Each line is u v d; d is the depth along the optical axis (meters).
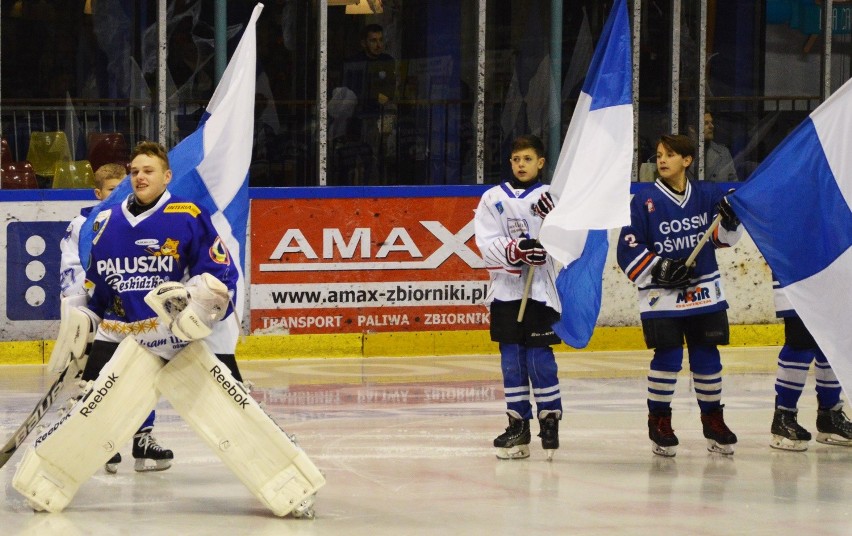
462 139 19.25
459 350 18.05
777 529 8.16
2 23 17.66
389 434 11.89
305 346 17.55
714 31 19.78
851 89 10.16
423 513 8.58
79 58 18.00
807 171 10.20
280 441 8.41
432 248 17.94
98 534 7.94
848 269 10.00
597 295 10.84
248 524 8.23
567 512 8.61
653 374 10.87
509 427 10.77
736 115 20.02
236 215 10.18
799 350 11.15
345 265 17.66
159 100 18.19
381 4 18.84
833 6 20.16
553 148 19.45
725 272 18.81
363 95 18.94
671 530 8.09
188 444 11.33
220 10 18.23
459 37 19.08
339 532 7.99
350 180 19.03
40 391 14.38
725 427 10.95
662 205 10.73
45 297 16.80
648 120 19.62
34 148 17.92
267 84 18.55
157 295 8.10
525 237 10.68
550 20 19.27
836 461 10.69
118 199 10.12
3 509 8.71
